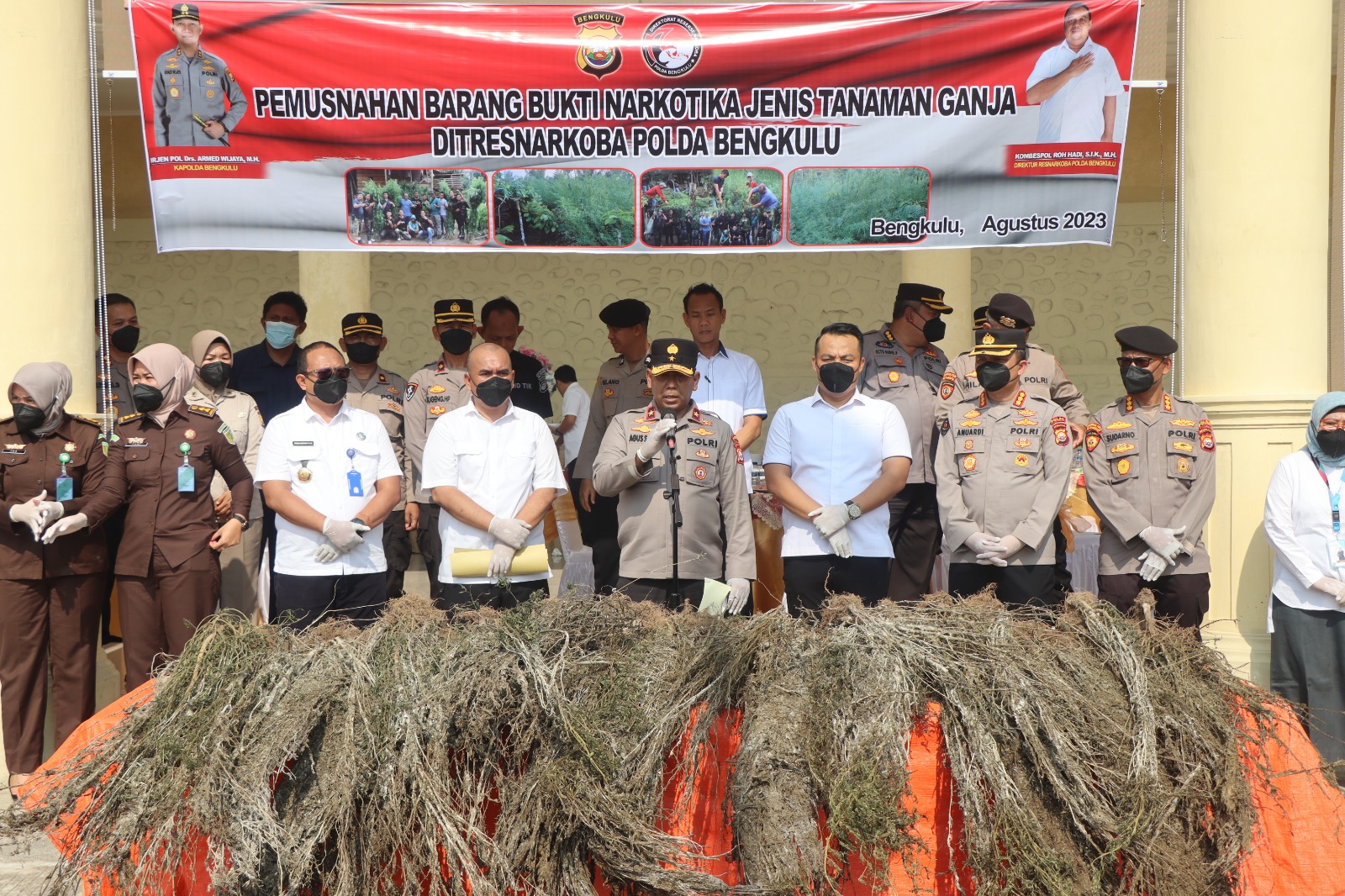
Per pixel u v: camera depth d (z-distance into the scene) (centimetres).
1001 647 295
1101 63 491
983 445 447
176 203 486
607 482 428
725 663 300
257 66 483
